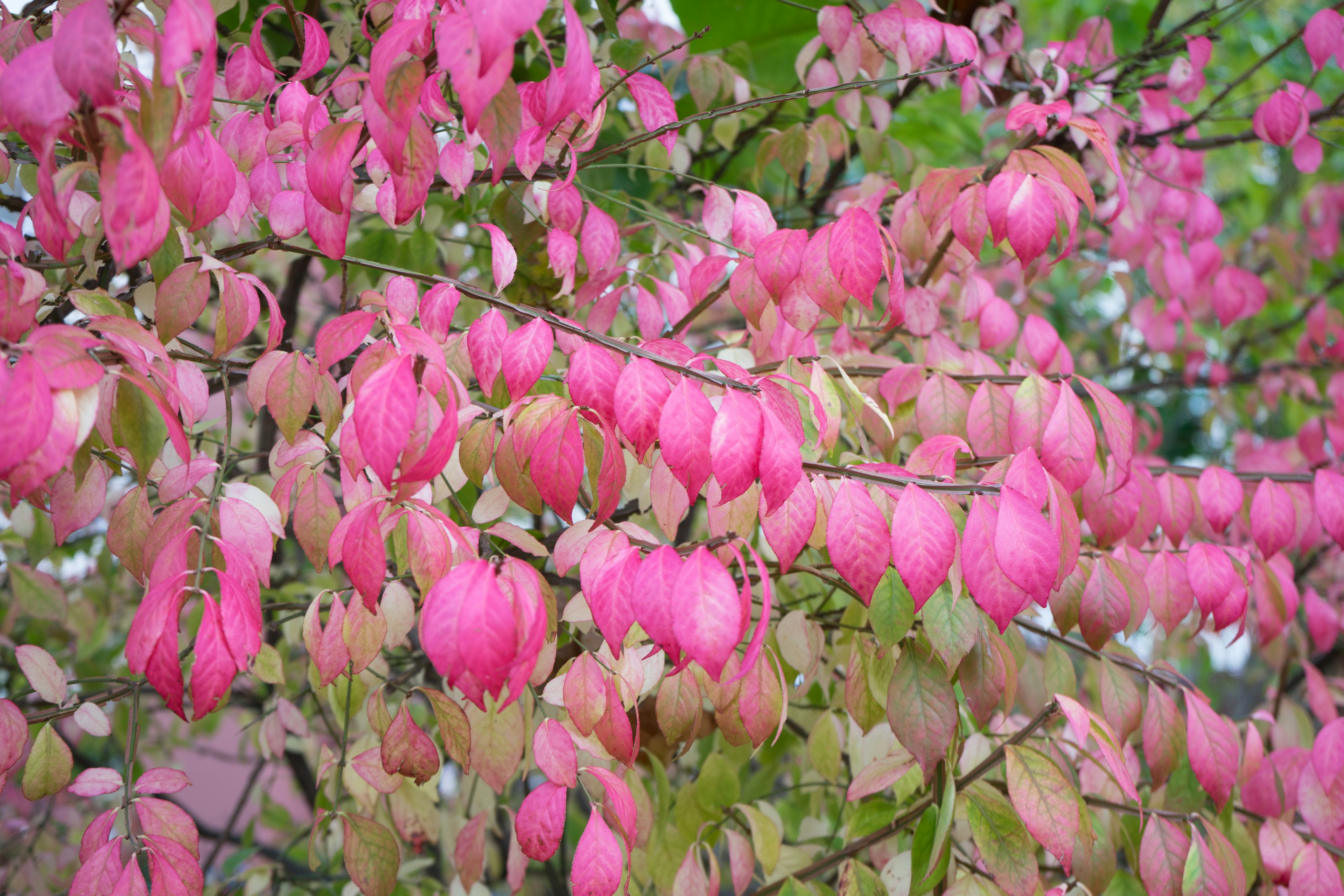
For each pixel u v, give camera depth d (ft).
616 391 1.88
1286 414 5.96
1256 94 3.26
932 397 2.41
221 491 2.03
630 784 2.35
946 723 2.15
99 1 1.64
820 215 3.65
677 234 2.81
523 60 3.04
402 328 1.86
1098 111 3.08
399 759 2.10
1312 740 3.12
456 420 1.79
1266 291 3.89
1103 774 2.49
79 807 4.21
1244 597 2.34
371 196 2.26
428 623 1.70
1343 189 5.10
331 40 2.72
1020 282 4.70
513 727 2.23
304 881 3.04
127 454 2.13
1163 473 2.50
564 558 2.08
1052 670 2.57
